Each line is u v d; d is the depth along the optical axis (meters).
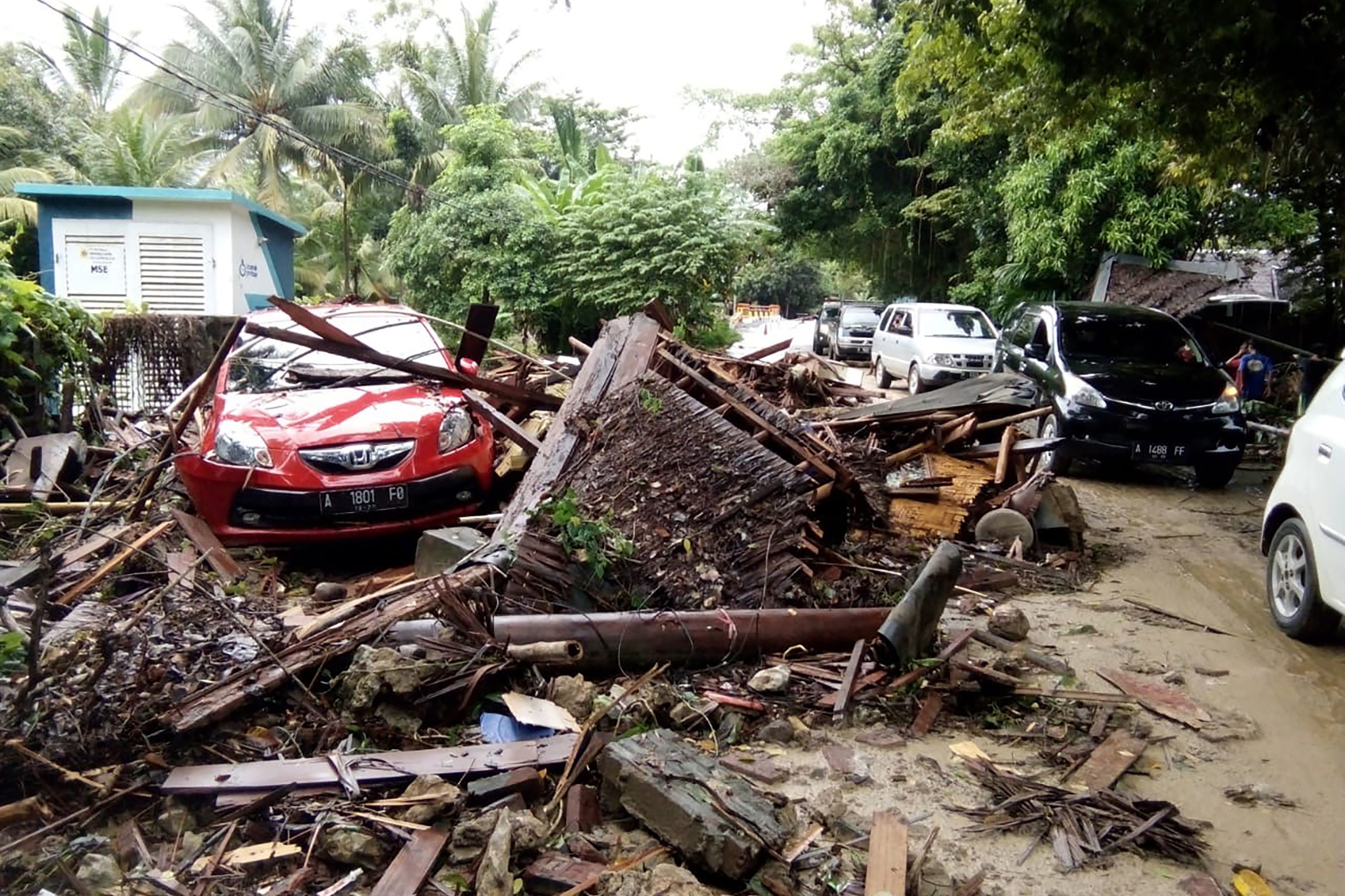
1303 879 3.25
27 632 4.26
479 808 3.39
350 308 8.38
